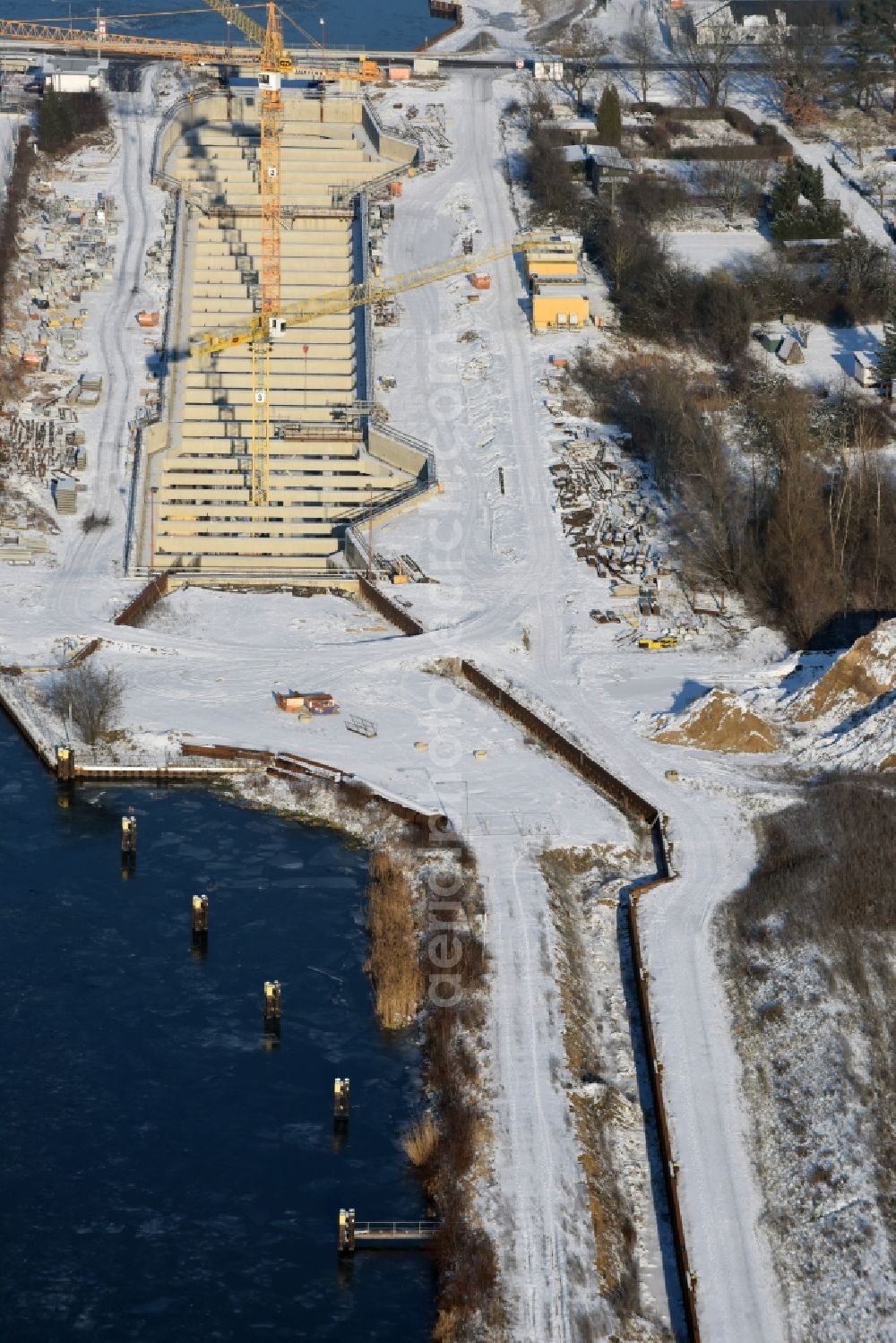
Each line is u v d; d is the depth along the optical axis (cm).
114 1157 15838
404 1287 14712
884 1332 14100
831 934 17900
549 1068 16512
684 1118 16025
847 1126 15838
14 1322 14362
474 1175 15400
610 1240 14938
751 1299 14388
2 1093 16438
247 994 17712
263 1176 15688
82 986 17762
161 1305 14525
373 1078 16712
